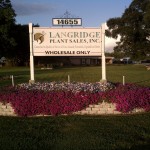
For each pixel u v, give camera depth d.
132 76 38.00
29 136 8.91
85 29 15.16
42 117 11.67
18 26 74.25
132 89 13.12
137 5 62.88
